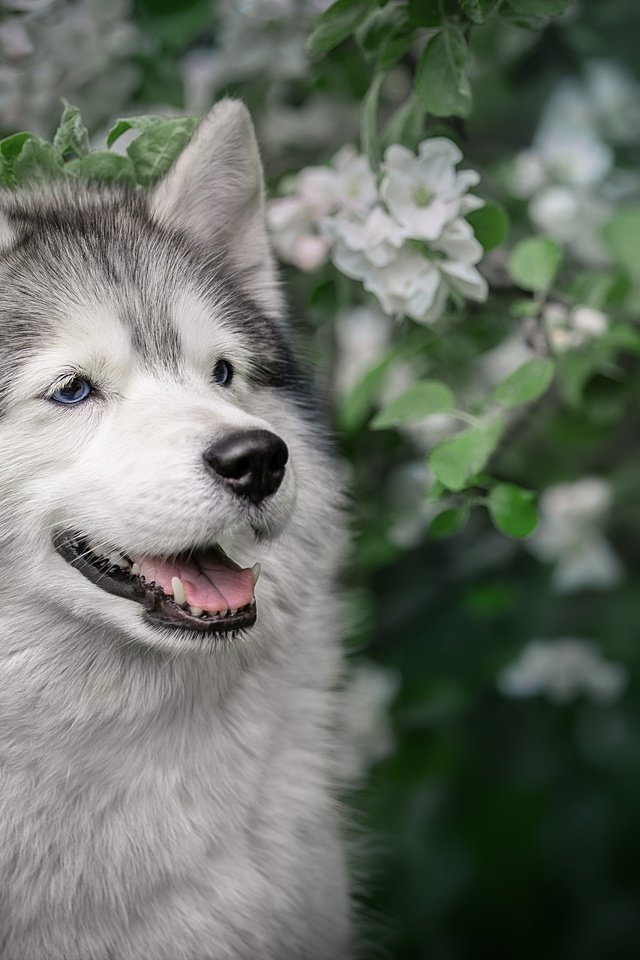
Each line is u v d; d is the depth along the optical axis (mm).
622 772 6195
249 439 3232
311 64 5102
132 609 3377
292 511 3438
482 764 6129
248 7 4883
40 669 3441
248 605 3377
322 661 4008
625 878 6125
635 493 5598
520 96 5922
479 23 3814
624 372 5164
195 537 3262
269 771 3756
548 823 6215
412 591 5445
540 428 5535
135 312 3533
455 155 3990
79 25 4766
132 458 3305
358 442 5266
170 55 5008
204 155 3910
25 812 3434
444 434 5289
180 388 3508
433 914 6160
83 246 3605
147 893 3543
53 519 3383
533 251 4301
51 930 3506
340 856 3994
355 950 4246
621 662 5730
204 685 3564
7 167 3957
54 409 3412
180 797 3580
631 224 4637
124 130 4176
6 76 4703
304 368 4164
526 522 3945
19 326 3445
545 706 6035
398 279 4074
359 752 5559
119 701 3498
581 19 5422
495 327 4855
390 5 4000
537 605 5445
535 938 6062
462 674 5289
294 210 4508
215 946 3584
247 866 3658
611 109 5941
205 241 3982
